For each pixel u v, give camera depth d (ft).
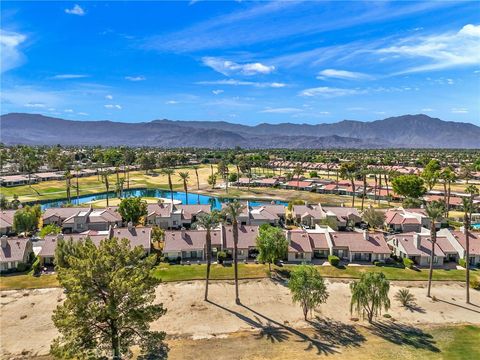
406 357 148.77
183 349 153.07
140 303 116.47
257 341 160.56
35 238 309.42
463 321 182.60
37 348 153.58
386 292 175.11
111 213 362.12
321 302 179.22
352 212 379.14
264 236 241.55
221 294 208.23
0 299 197.47
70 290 110.52
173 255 261.03
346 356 148.77
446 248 269.23
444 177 441.68
